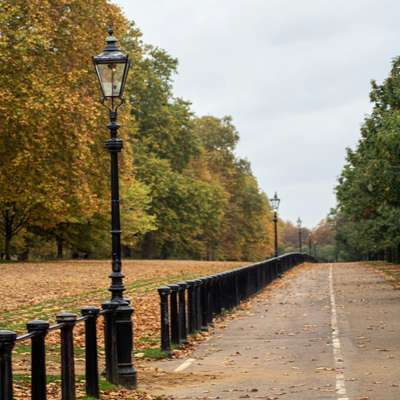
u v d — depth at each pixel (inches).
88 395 582.9
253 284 1802.4
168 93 4293.8
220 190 5211.6
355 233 3971.5
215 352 885.8
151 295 1566.2
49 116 1939.0
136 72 3782.0
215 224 5177.2
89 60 2311.8
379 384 643.5
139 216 3607.3
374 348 865.5
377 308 1349.7
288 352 862.5
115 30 2455.7
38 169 2078.0
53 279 1952.5
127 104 2748.5
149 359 836.6
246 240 6146.7
